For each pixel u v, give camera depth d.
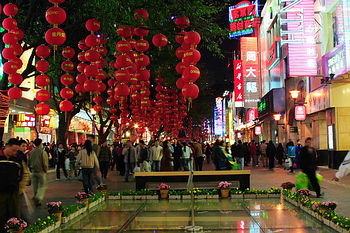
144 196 13.12
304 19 22.89
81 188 16.52
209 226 8.48
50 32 8.08
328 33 23.00
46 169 11.94
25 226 7.15
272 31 39.94
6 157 7.77
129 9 10.27
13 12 8.98
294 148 23.16
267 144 27.45
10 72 9.14
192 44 9.46
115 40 11.53
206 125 71.00
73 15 11.77
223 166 17.72
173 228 8.38
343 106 22.50
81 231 8.27
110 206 11.64
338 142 22.53
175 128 33.03
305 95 28.19
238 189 13.64
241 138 72.44
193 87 9.46
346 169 5.29
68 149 23.80
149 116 31.31
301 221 8.89
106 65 12.48
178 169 27.14
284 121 34.66
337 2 21.16
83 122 46.41
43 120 30.78
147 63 10.51
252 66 46.09
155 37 10.11
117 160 24.62
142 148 21.78
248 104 45.81
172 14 11.73
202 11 11.95
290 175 21.28
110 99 15.94
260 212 10.12
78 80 10.59
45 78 9.70
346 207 10.40
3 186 7.36
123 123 24.56
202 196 13.10
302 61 22.67
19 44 9.36
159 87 23.59
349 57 18.77
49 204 8.96
